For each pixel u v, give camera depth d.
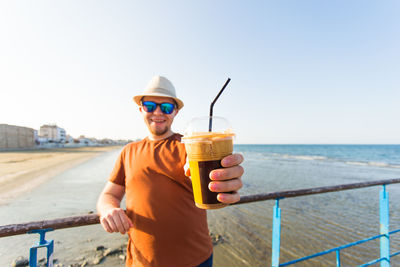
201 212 1.62
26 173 17.16
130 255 1.57
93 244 4.88
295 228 6.23
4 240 5.06
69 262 4.16
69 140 130.62
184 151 1.59
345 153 58.81
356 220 6.97
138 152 1.68
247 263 4.35
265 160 33.19
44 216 6.98
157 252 1.45
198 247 1.51
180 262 1.45
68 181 13.46
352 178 15.91
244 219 6.88
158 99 1.76
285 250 4.93
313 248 5.05
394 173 19.52
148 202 1.50
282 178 15.28
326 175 17.27
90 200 8.84
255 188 11.75
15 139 64.12
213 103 1.40
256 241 5.31
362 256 4.65
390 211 8.09
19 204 8.29
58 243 4.94
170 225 1.47
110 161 29.05
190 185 1.56
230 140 1.14
